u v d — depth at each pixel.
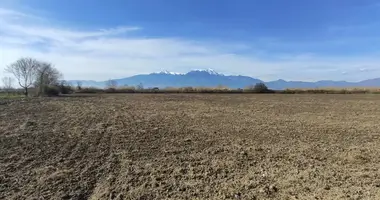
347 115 26.80
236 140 15.23
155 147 13.49
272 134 17.00
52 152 12.39
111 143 14.15
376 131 18.11
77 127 18.56
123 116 24.70
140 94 74.19
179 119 23.05
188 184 8.94
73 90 83.44
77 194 8.18
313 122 21.91
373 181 9.16
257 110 31.41
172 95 68.06
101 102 42.94
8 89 77.69
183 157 11.88
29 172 9.85
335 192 8.27
